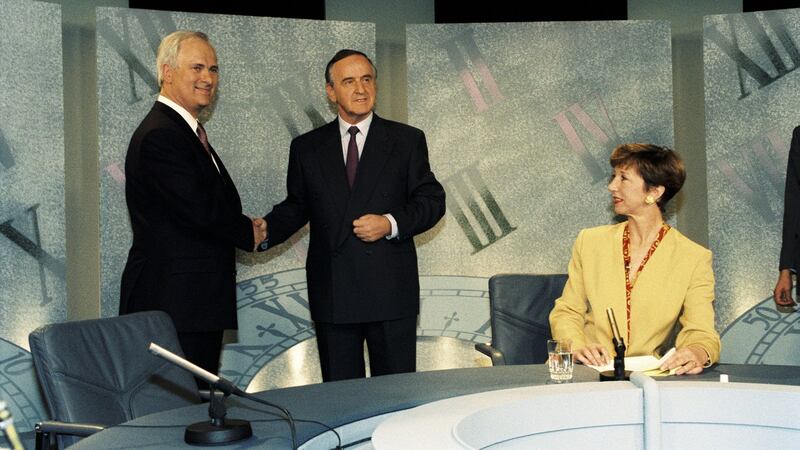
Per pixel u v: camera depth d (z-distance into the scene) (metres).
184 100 3.68
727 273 4.70
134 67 4.38
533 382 2.16
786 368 2.42
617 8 5.09
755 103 4.67
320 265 3.82
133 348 2.43
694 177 5.17
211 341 3.72
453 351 4.77
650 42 4.76
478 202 4.79
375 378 2.23
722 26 4.71
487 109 4.78
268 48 4.60
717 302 4.71
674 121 5.21
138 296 3.59
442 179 4.79
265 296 4.61
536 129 4.78
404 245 3.81
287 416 1.72
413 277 3.82
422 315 4.77
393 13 5.21
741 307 4.69
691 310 2.86
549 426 1.80
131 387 2.37
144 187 3.58
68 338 2.29
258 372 4.59
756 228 4.67
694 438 1.84
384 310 3.74
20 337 4.21
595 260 3.04
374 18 5.20
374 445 1.44
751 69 4.67
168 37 3.70
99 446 1.58
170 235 3.58
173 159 3.51
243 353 4.58
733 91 4.69
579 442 1.82
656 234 3.01
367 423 1.83
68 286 4.69
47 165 4.27
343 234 3.77
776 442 1.79
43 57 4.26
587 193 4.76
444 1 5.11
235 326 3.74
